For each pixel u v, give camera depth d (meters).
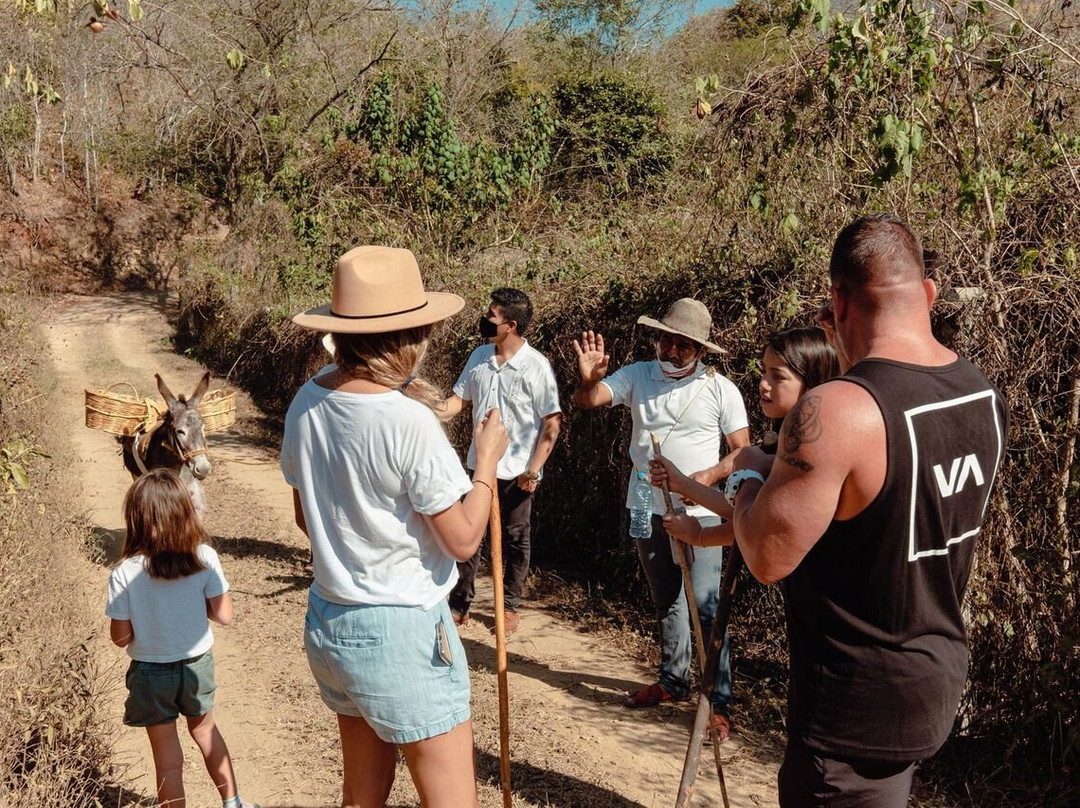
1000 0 5.56
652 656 6.31
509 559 6.66
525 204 13.55
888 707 2.28
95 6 6.88
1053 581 4.46
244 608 7.03
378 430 2.72
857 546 2.24
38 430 10.24
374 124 14.00
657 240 7.88
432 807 2.93
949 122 5.59
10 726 3.91
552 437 6.36
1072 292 4.45
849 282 2.34
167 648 3.95
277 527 9.23
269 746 5.01
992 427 2.33
